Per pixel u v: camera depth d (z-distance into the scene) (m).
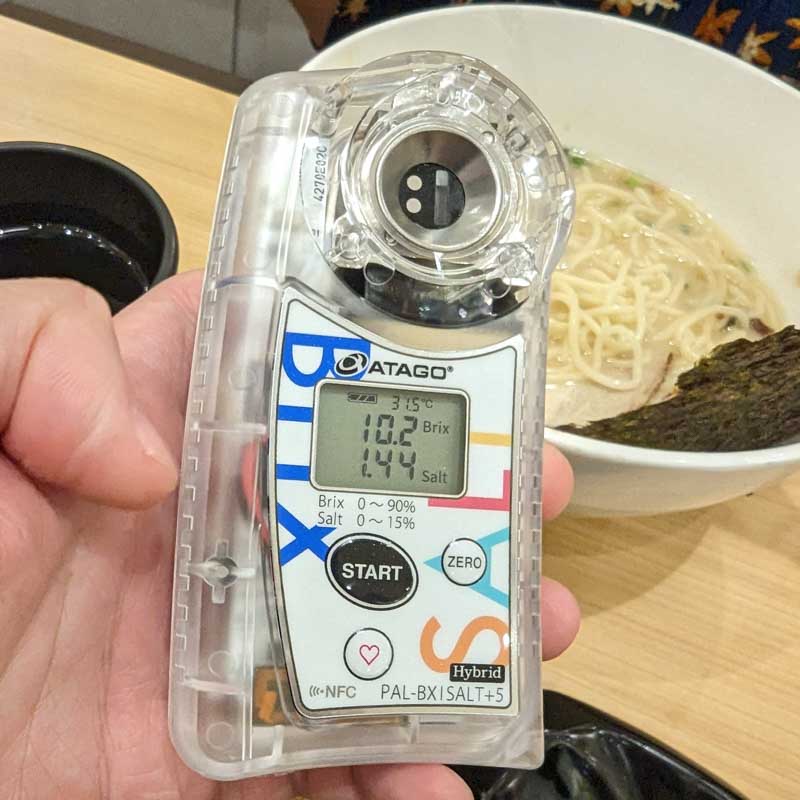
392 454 0.13
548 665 0.18
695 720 0.17
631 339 0.25
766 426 0.17
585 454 0.16
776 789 0.17
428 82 0.14
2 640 0.12
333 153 0.13
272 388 0.13
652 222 0.27
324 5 0.35
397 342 0.13
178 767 0.15
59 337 0.11
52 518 0.12
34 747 0.13
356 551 0.13
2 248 0.19
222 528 0.13
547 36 0.24
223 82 0.39
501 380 0.14
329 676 0.13
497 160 0.14
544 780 0.16
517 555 0.14
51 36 0.25
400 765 0.15
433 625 0.13
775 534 0.20
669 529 0.20
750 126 0.25
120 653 0.14
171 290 0.17
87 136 0.23
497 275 0.14
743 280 0.26
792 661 0.18
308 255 0.13
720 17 0.33
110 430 0.12
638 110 0.26
